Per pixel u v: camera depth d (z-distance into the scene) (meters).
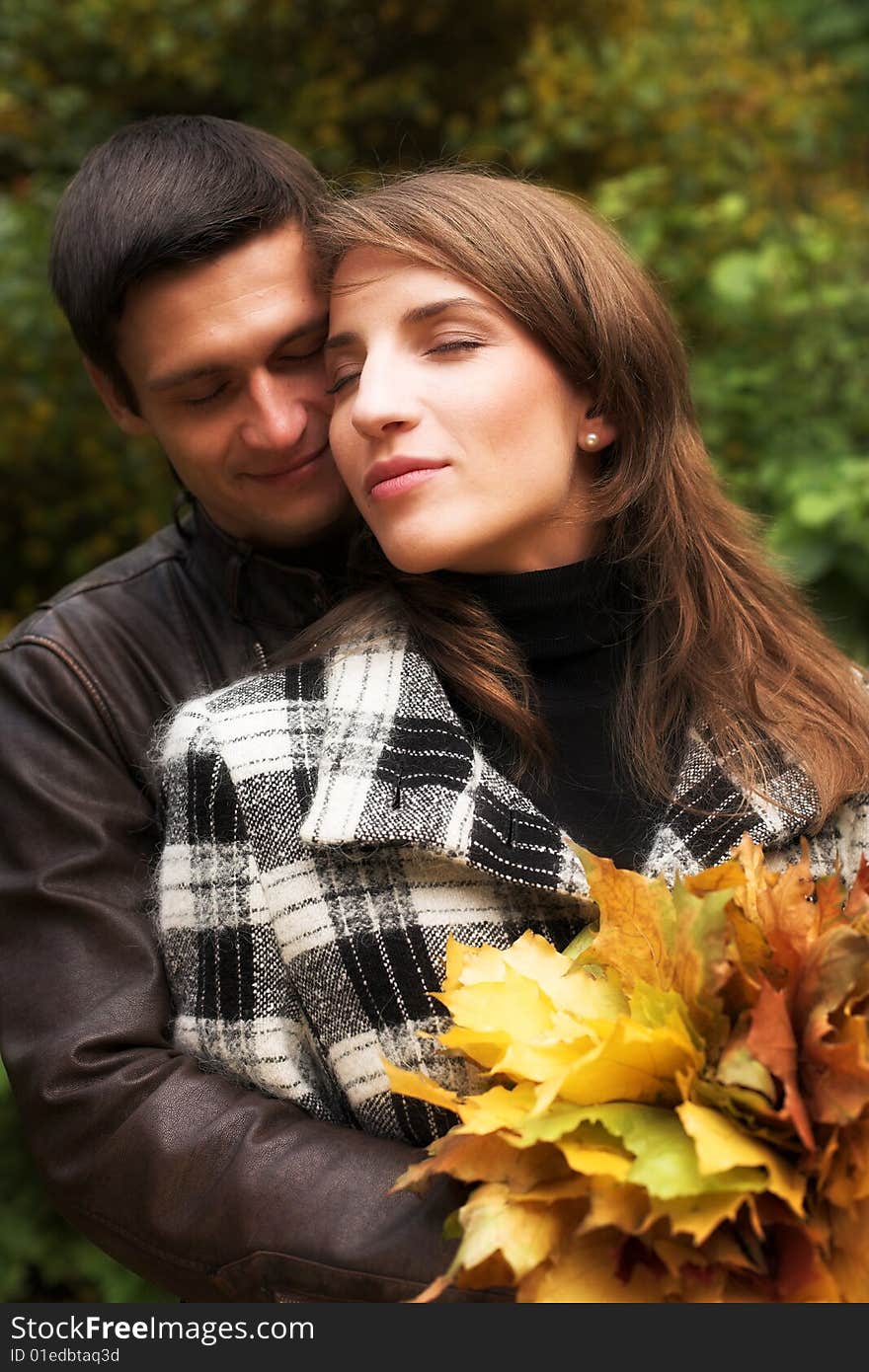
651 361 1.15
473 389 1.02
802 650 1.20
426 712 1.07
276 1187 0.95
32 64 3.48
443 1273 0.90
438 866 1.03
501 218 1.08
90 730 1.22
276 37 3.42
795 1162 0.78
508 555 1.11
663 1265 0.79
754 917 0.85
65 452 3.15
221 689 1.16
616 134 3.16
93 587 1.33
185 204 1.17
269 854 1.04
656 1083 0.81
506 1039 0.85
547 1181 0.81
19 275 3.05
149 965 1.11
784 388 2.72
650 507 1.16
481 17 3.35
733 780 1.08
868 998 0.80
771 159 3.18
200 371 1.19
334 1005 1.02
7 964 1.13
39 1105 1.05
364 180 1.42
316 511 1.25
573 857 1.01
